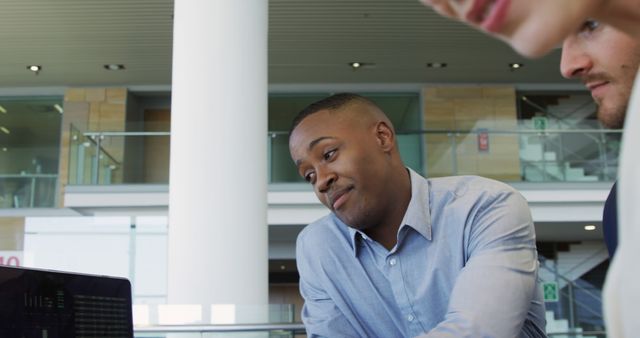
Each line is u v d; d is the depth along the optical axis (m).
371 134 1.17
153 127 9.25
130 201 8.80
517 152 8.95
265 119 4.31
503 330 1.04
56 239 8.91
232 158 4.14
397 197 1.21
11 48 9.81
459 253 1.20
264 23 4.39
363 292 1.30
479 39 9.59
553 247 10.96
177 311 3.04
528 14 0.33
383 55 10.12
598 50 0.50
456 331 1.01
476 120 11.06
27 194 10.34
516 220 1.17
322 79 11.02
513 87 11.17
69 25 9.16
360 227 1.21
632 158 0.29
